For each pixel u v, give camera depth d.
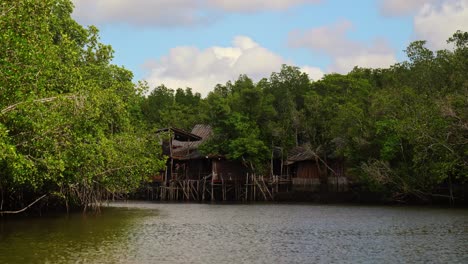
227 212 42.59
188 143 69.44
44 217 33.56
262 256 18.89
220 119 66.25
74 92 24.27
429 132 43.94
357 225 30.25
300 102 76.62
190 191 70.50
